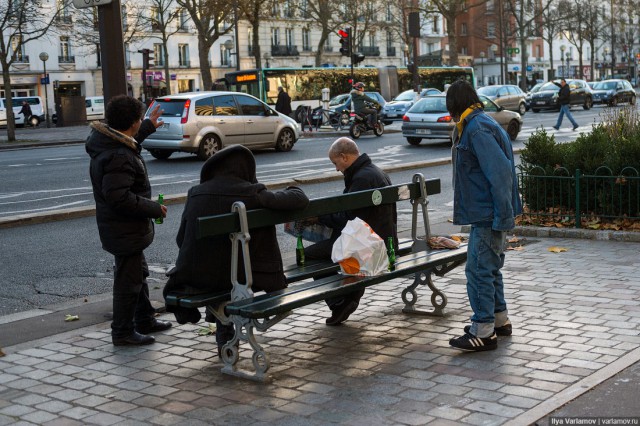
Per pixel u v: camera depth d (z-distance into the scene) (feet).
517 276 24.41
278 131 73.82
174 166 63.98
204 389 15.97
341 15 207.92
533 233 31.27
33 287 26.68
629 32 317.22
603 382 15.17
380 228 20.16
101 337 20.01
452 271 25.88
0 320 21.99
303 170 59.52
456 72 172.65
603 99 160.04
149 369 17.38
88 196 48.49
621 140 32.48
